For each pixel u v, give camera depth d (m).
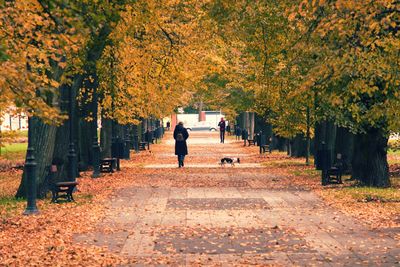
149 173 76.12
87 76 66.62
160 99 91.06
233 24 64.88
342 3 31.53
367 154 58.81
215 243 30.59
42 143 50.38
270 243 30.56
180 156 87.38
